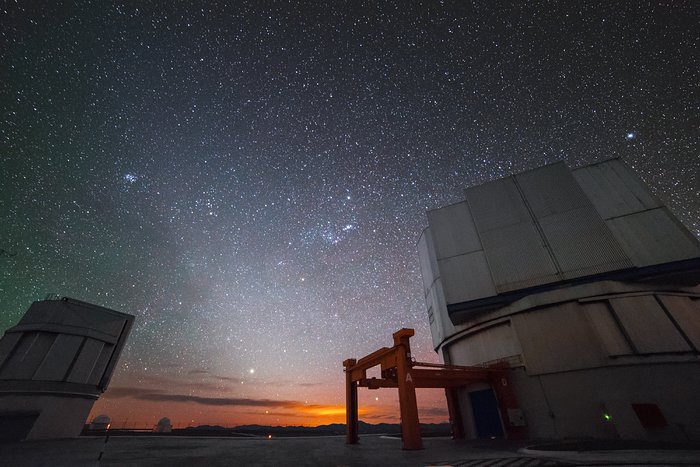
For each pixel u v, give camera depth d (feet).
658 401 49.01
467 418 68.49
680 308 57.11
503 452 41.55
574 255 65.21
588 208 68.74
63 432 77.77
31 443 64.44
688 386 48.83
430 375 57.26
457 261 76.54
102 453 45.98
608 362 53.47
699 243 58.70
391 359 54.95
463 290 72.33
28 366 78.07
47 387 77.20
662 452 31.50
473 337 72.33
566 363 56.59
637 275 59.21
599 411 51.70
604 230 65.36
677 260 58.34
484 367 62.18
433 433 110.42
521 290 66.03
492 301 67.97
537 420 56.03
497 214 76.43
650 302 56.90
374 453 46.42
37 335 82.23
